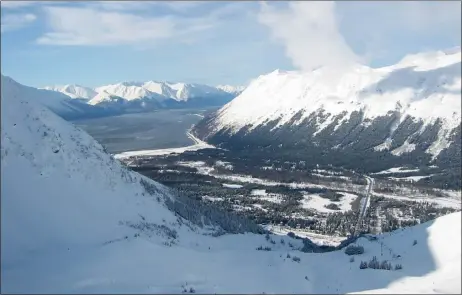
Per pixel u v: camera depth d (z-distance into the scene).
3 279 37.75
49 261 42.75
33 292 33.41
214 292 33.34
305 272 44.38
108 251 43.84
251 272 42.19
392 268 43.44
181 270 39.47
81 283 34.78
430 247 46.47
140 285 34.28
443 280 36.81
